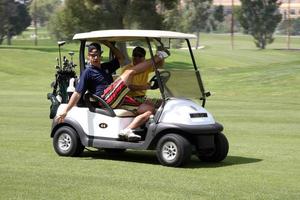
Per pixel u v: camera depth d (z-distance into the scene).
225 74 92.44
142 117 23.19
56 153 25.59
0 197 17.38
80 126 24.48
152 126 22.97
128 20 153.25
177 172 21.59
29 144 28.31
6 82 91.62
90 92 24.34
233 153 26.80
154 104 23.70
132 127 23.28
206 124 23.05
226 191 18.47
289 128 36.88
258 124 39.12
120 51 25.94
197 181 19.97
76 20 152.62
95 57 24.19
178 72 23.66
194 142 23.25
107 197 17.45
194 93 23.98
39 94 67.50
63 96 26.14
